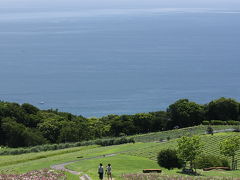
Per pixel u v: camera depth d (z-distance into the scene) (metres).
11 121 133.38
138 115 150.62
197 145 74.00
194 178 59.75
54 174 52.62
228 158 86.56
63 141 129.75
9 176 50.69
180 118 148.88
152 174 62.09
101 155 92.12
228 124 139.88
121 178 56.56
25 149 109.19
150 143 109.44
